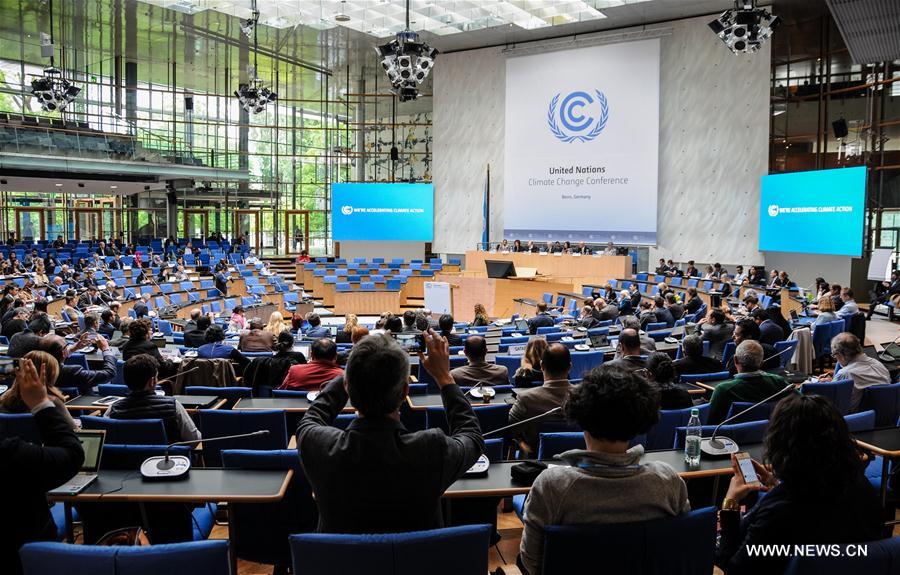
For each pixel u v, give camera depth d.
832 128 17.52
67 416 2.46
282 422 4.36
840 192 15.02
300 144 28.86
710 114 19.92
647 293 17.06
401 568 1.90
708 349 8.12
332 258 25.70
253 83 18.61
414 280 20.92
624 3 17.80
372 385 1.85
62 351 5.72
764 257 19.28
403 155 28.00
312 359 5.66
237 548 3.39
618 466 1.99
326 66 25.52
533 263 19.80
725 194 19.78
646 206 20.39
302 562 1.92
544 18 19.22
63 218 27.52
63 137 19.27
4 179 18.44
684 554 2.06
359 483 1.84
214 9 17.27
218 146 27.31
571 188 21.31
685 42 20.17
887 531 3.65
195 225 28.50
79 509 3.30
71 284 15.62
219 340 7.30
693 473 3.12
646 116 20.22
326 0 17.03
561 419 4.16
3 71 23.00
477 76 23.72
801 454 1.91
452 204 24.38
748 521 2.10
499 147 23.39
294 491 3.26
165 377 6.55
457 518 3.53
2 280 15.50
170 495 2.85
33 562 2.02
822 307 9.25
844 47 17.22
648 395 1.98
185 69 25.64
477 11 18.52
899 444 3.37
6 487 2.21
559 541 1.94
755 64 19.22
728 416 4.17
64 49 22.36
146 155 21.25
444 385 2.12
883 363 6.08
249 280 19.09
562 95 21.28
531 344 5.73
